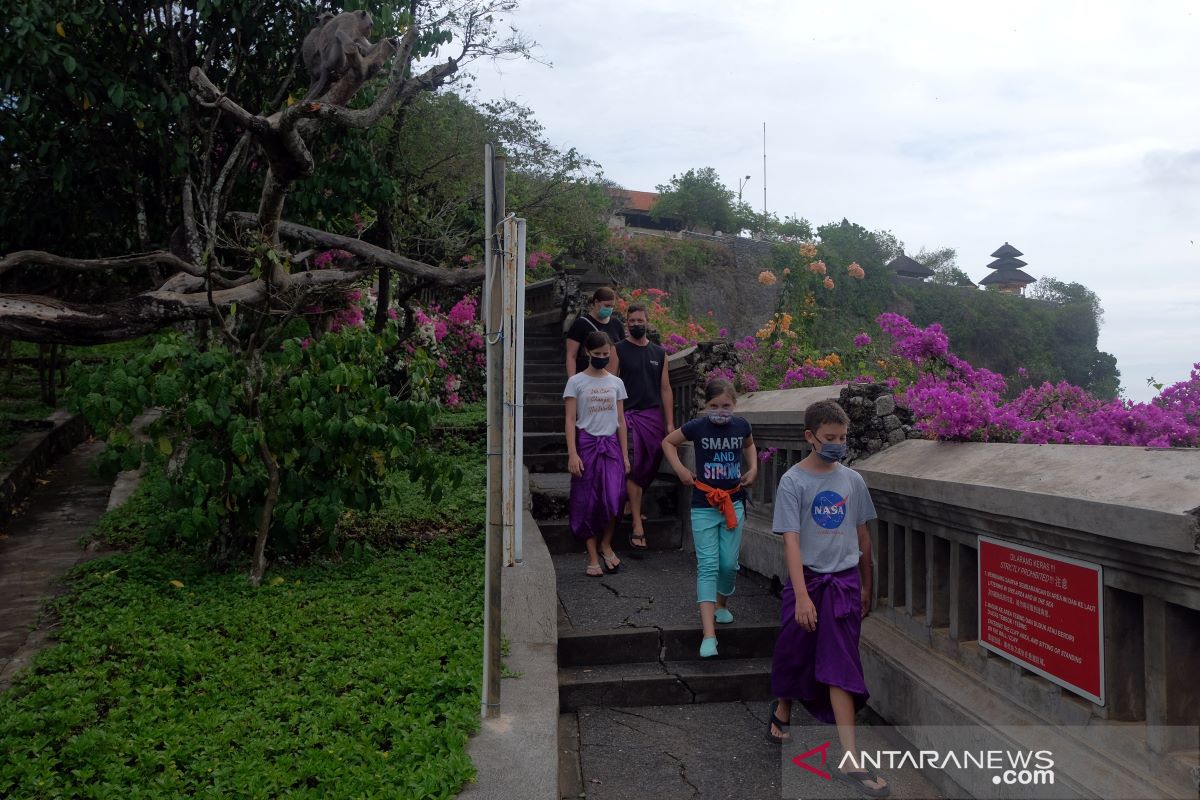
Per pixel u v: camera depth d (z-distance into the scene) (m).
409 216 13.35
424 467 6.68
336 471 6.52
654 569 6.96
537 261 20.33
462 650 4.88
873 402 5.11
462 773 3.52
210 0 8.05
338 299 9.52
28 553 7.26
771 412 6.45
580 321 7.35
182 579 6.23
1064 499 3.08
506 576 5.54
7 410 13.21
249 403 6.16
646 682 5.00
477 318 14.83
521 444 4.28
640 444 7.23
